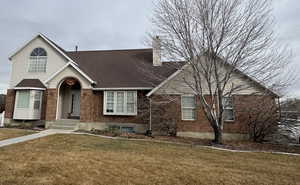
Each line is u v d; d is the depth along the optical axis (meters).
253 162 8.27
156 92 15.81
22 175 5.55
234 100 14.96
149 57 20.88
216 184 5.60
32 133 13.34
